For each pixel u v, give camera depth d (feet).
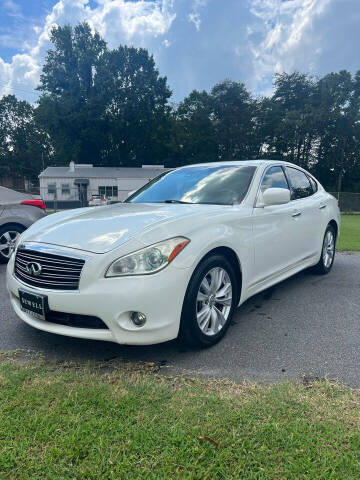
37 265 8.25
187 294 8.20
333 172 165.48
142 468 4.96
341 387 7.12
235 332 10.09
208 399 6.60
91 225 8.93
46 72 146.51
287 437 5.55
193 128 164.04
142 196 12.73
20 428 5.75
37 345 9.18
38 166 216.13
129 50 154.20
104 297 7.48
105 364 8.13
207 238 8.57
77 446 5.35
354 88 149.69
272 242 11.27
